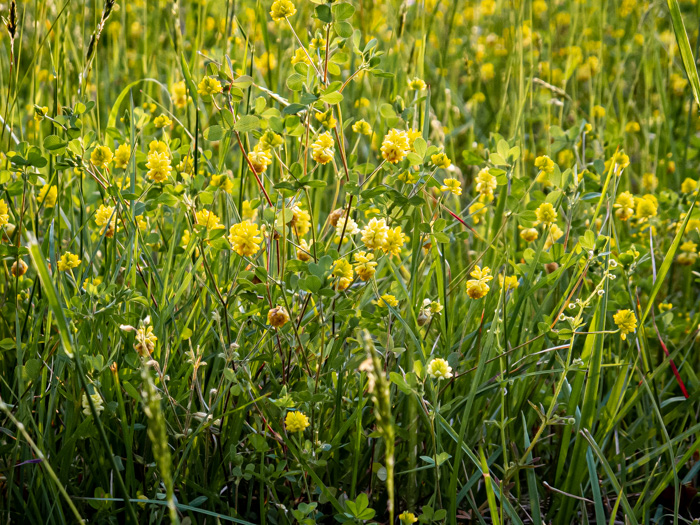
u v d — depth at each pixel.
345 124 0.92
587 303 0.87
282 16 0.89
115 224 0.90
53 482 0.85
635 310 0.93
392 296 0.89
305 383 0.89
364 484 0.91
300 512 0.85
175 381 0.88
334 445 0.87
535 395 0.92
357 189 0.88
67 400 0.88
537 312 0.92
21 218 0.90
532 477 0.87
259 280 0.90
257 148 0.91
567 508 0.88
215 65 0.90
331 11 0.88
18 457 0.88
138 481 0.89
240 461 0.86
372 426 0.93
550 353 0.92
